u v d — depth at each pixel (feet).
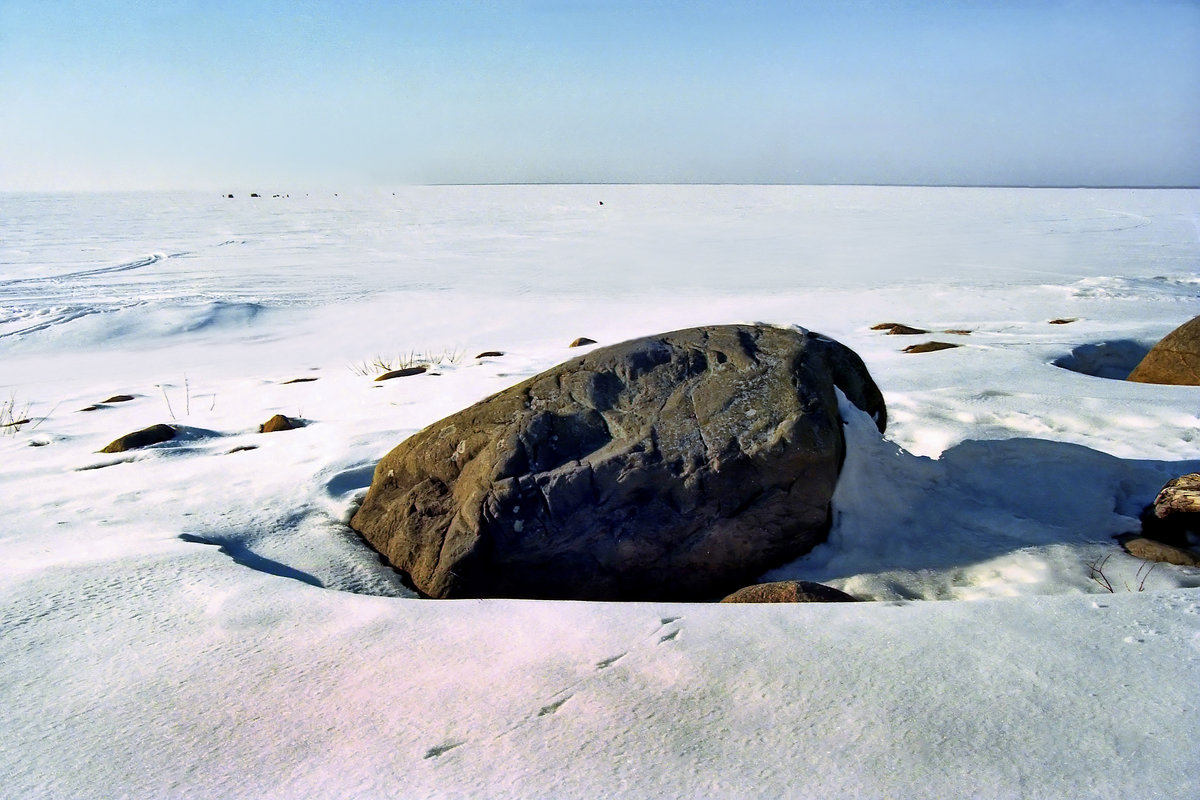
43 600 9.20
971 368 24.17
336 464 15.51
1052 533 10.86
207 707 6.79
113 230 136.56
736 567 10.95
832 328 41.16
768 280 68.85
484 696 6.74
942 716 6.14
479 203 268.82
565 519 10.98
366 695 6.88
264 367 39.14
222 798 5.60
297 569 11.25
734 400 11.50
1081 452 13.08
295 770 5.87
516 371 28.22
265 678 7.26
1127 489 12.29
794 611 8.19
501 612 8.54
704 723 6.18
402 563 11.53
